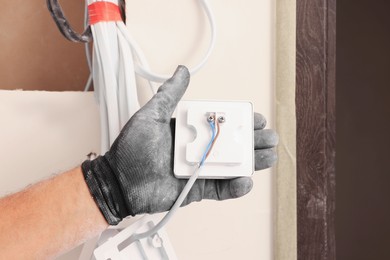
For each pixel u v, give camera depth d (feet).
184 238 2.26
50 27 3.03
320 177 2.27
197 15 2.27
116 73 1.94
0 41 3.00
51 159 2.33
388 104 7.38
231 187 1.79
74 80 3.03
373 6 7.34
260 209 2.29
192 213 2.26
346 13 7.32
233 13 2.27
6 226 1.58
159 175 1.75
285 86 2.24
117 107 1.92
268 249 2.29
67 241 1.65
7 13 3.01
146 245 1.88
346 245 7.31
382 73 7.38
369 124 7.39
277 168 2.27
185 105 1.75
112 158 1.70
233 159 1.65
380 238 7.30
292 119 2.25
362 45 7.37
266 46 2.29
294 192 2.25
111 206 1.69
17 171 2.31
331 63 2.33
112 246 1.82
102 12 1.91
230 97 2.27
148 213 1.79
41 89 3.01
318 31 2.29
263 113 2.29
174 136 1.82
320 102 2.28
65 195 1.66
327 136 2.32
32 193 1.67
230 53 2.27
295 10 2.27
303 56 2.28
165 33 2.27
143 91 2.23
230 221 2.27
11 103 2.31
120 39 1.94
